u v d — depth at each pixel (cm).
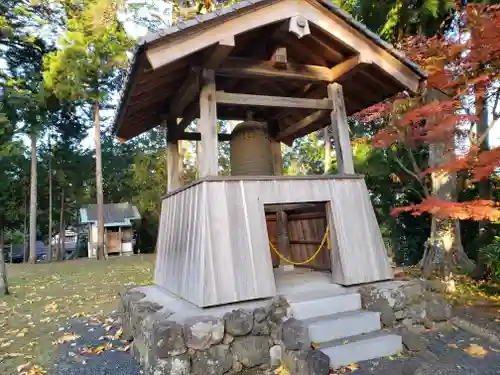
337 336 370
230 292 374
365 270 452
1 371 397
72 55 1359
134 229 2578
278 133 658
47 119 1827
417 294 442
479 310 559
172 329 321
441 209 532
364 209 475
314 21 422
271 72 457
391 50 459
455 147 721
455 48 634
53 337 521
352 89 563
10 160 1969
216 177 399
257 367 349
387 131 718
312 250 588
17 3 1362
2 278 869
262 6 392
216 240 383
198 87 441
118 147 2745
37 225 2703
